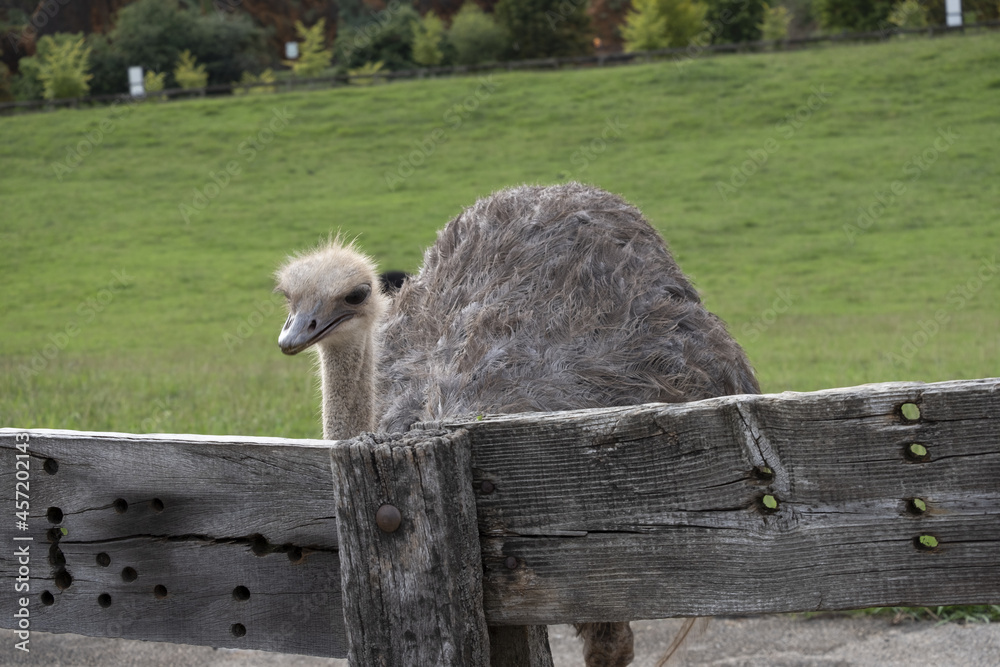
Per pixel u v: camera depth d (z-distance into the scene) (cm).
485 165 3391
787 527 201
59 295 2300
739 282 2109
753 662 467
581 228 402
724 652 481
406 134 3803
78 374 1184
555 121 3775
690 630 425
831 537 199
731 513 204
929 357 1149
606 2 6331
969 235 2381
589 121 3725
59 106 4378
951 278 2028
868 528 197
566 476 213
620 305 378
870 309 1783
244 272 2455
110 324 1962
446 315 402
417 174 3350
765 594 203
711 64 4166
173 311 2091
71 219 3047
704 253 2391
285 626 240
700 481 205
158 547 249
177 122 4075
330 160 3584
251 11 5997
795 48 4366
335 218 2922
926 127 3275
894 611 514
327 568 235
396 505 216
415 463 214
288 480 235
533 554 217
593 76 4222
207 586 246
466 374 355
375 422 410
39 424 812
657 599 210
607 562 212
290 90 4528
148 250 2716
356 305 416
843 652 474
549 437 214
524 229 406
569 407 335
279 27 6056
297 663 489
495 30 5247
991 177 2827
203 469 243
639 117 3703
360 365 423
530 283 386
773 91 3778
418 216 2872
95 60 5281
